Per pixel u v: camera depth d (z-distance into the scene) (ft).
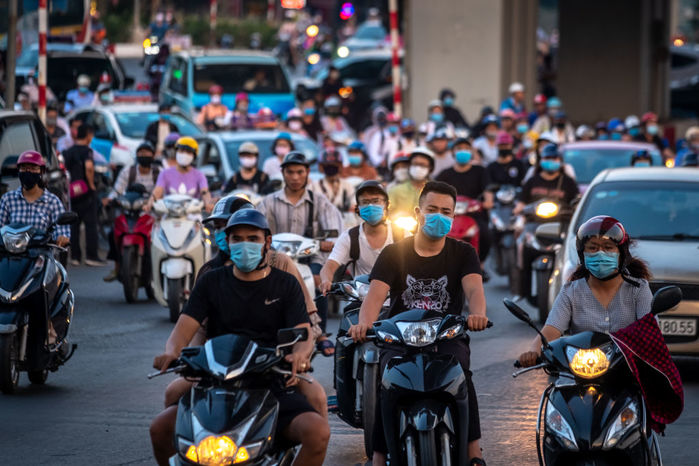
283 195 76.95
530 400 63.93
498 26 197.06
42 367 65.36
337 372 53.57
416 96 200.85
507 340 82.02
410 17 200.64
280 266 45.70
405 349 43.62
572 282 44.47
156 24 269.64
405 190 88.28
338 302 93.04
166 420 41.83
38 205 70.03
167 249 88.63
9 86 125.18
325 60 314.96
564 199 98.99
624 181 79.61
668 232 74.59
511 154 114.32
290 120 156.15
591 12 226.58
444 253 45.85
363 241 58.29
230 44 316.60
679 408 41.55
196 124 156.04
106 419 59.88
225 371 38.47
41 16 122.83
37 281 64.28
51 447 54.60
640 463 40.06
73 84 188.55
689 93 252.21
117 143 151.94
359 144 112.88
